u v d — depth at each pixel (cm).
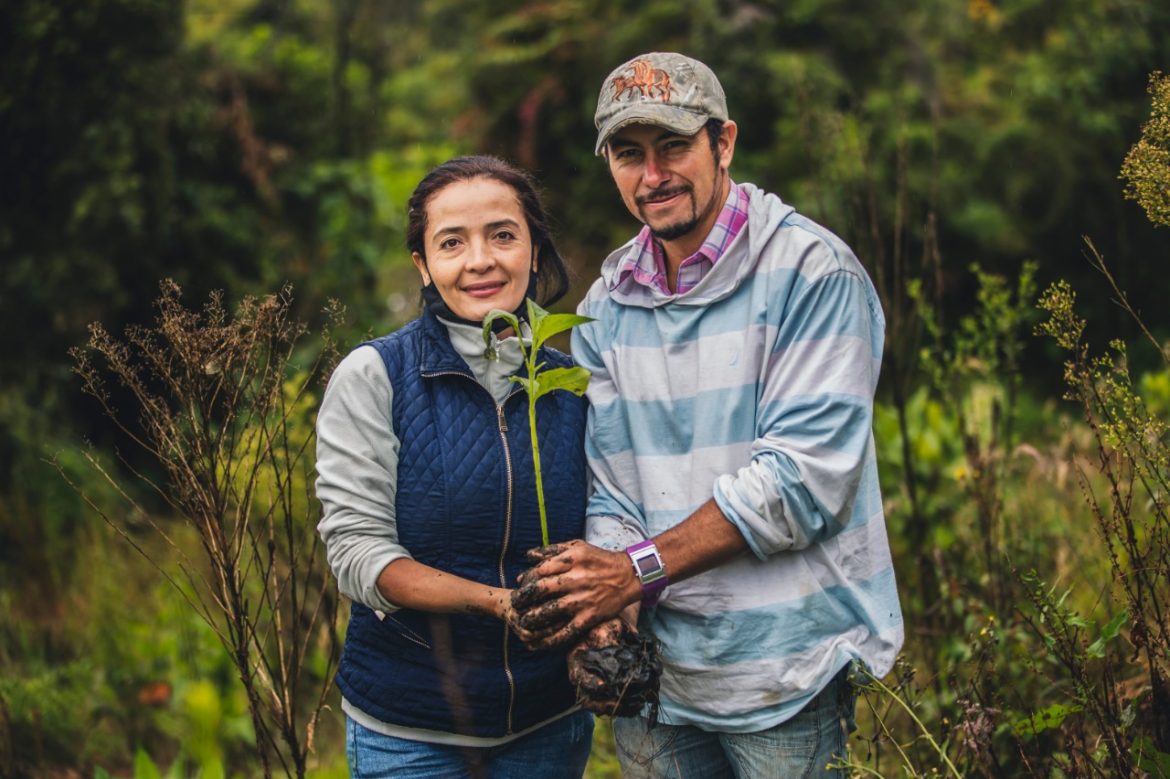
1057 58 749
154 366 231
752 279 213
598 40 779
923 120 736
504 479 212
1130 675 272
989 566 302
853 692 218
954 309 730
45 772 342
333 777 291
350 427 208
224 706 353
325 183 640
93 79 556
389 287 680
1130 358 679
